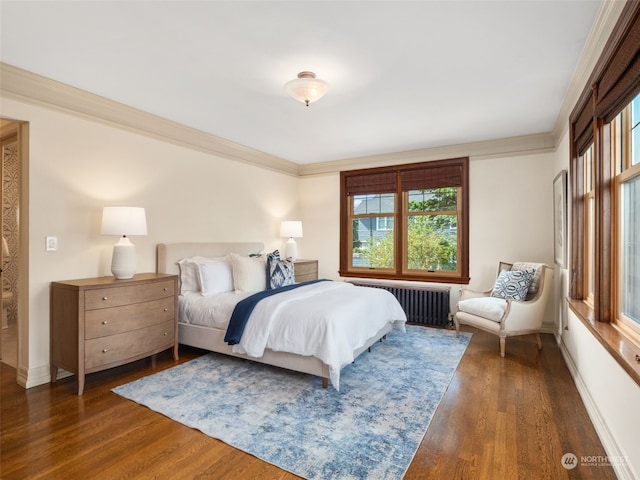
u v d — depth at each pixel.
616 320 2.26
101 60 2.48
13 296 4.02
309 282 4.19
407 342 3.96
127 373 3.08
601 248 2.33
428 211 5.05
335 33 2.14
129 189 3.47
